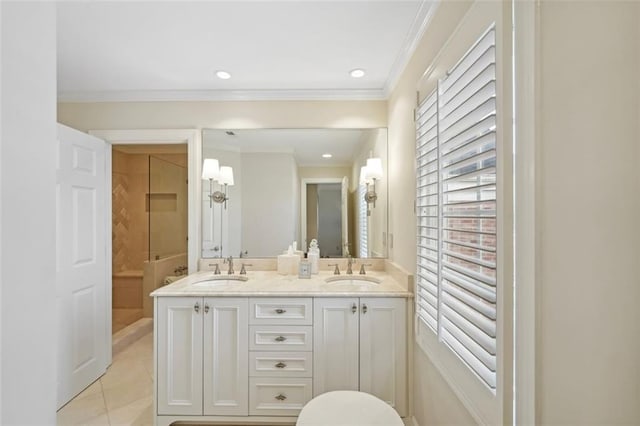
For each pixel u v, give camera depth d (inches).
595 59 25.9
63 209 85.5
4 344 19.0
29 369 20.5
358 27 71.0
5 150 19.1
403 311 78.7
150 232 153.3
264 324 79.2
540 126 31.1
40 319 21.2
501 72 35.5
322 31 72.5
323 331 79.0
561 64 28.9
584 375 26.8
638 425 23.1
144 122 108.0
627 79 23.7
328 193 109.7
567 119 28.3
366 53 82.3
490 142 39.6
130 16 66.4
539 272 31.3
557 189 29.4
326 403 60.0
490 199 39.6
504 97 35.3
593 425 26.0
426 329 64.8
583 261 26.9
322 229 110.3
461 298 47.0
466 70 45.1
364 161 108.7
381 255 108.3
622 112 24.0
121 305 157.5
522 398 33.3
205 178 108.4
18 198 19.9
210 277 98.3
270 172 110.0
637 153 23.1
